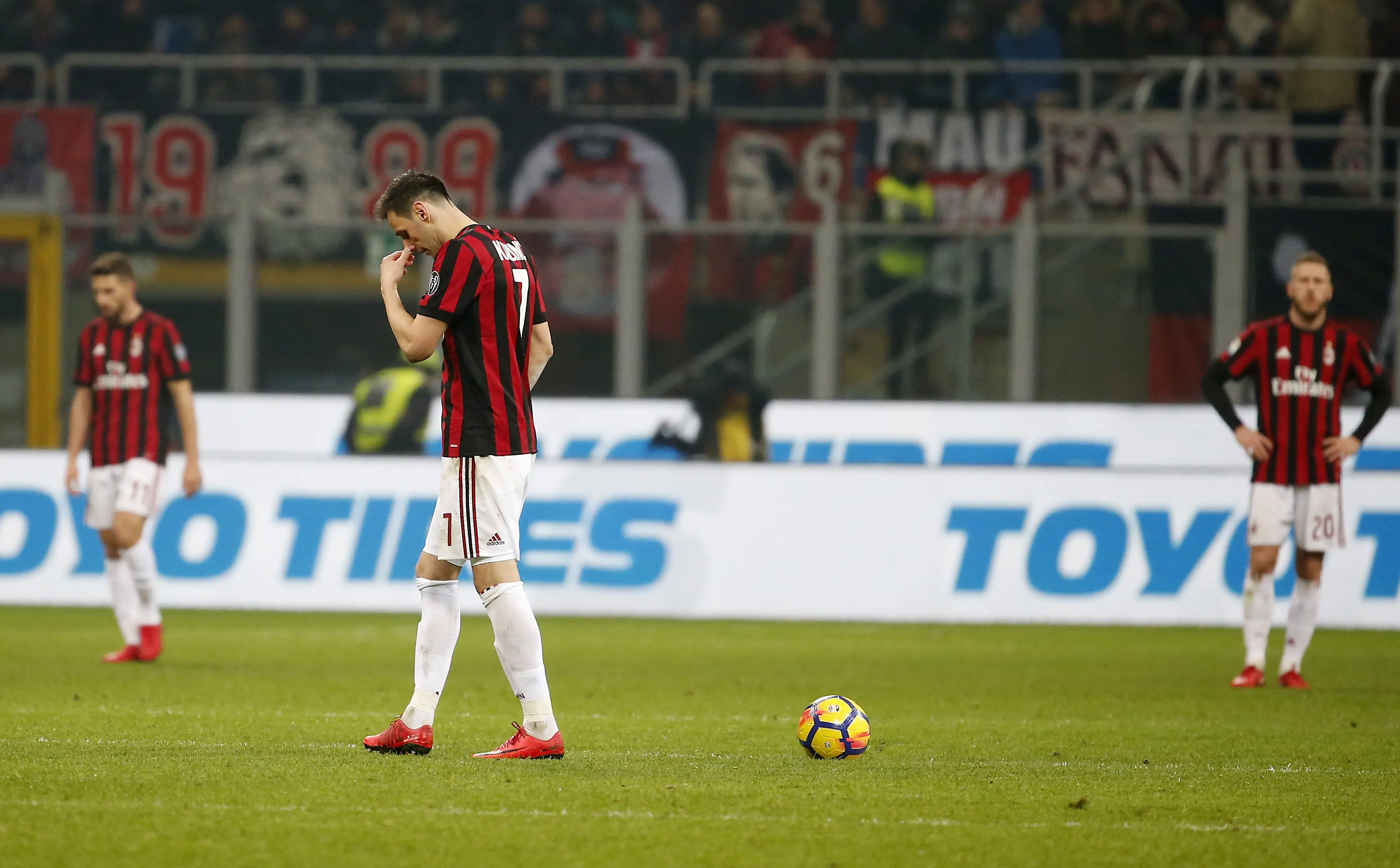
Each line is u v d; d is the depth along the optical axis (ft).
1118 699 88.28
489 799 50.06
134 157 195.11
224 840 43.83
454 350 56.03
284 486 147.84
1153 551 140.56
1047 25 214.28
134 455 99.35
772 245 180.34
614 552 146.61
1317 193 188.75
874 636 130.00
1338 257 178.70
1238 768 61.77
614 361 184.75
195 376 190.19
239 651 111.55
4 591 147.64
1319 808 52.21
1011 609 142.72
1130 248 177.37
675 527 146.30
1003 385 177.99
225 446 161.38
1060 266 178.09
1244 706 85.15
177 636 123.24
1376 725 77.10
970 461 155.02
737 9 225.15
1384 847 45.88
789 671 102.53
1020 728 74.69
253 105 214.28
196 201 195.52
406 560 146.10
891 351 179.22
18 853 42.09
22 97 218.18
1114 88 210.18
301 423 161.07
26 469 148.15
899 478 144.87
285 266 187.11
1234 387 161.68
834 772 58.18
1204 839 46.62
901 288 178.81
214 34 228.22
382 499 146.72
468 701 82.28
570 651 115.55
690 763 59.72
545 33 223.51
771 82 212.23
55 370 178.91
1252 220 179.11
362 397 161.07
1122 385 177.88
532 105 214.90
